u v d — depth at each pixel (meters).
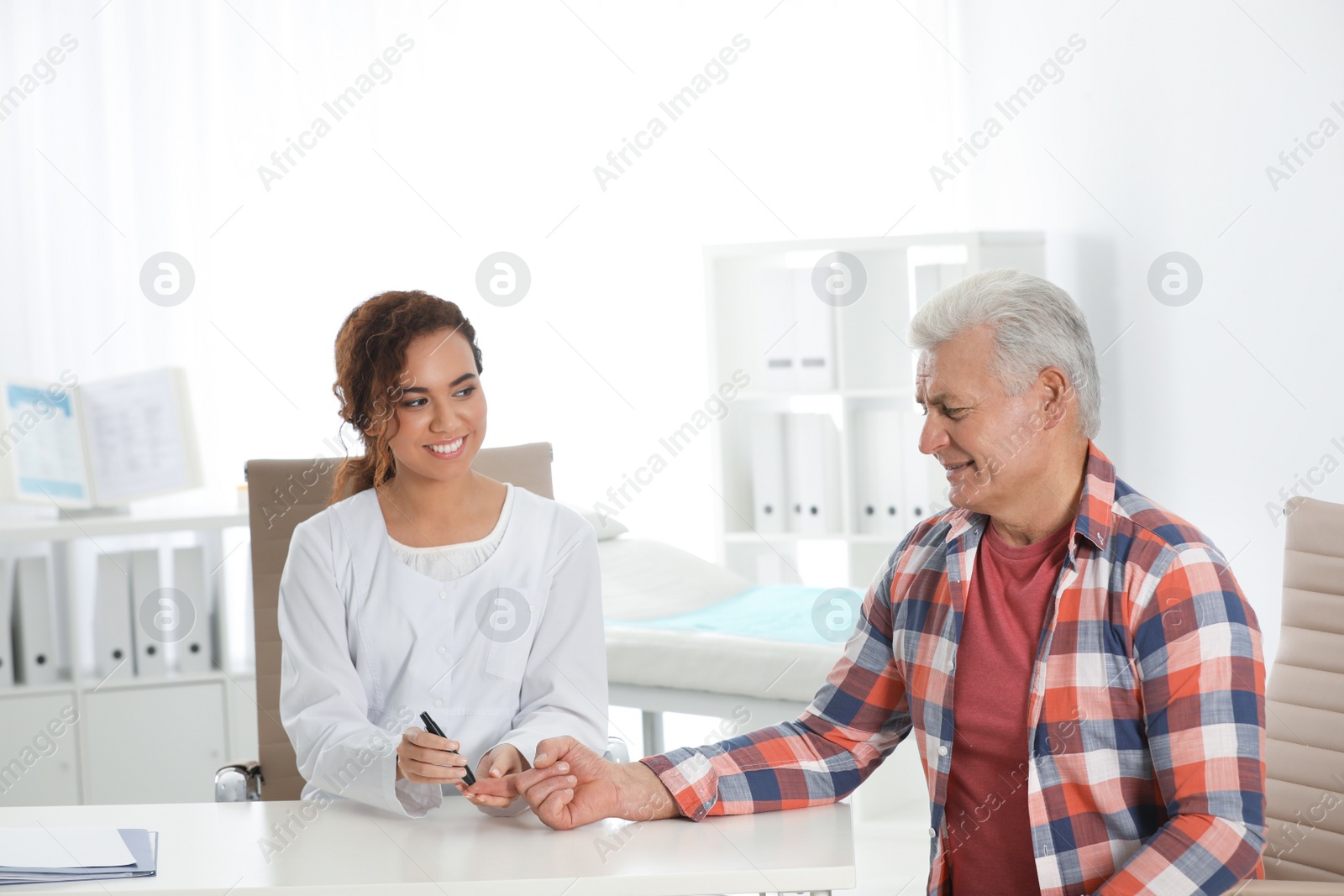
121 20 3.66
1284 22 2.57
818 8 3.95
